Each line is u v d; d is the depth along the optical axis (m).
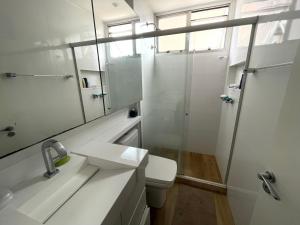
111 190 0.74
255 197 0.98
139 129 2.08
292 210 0.51
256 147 1.03
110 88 1.42
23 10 0.74
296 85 0.55
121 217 0.77
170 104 2.10
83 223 0.58
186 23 2.21
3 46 0.67
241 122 1.39
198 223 1.41
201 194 1.74
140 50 1.88
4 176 0.70
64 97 0.98
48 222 0.59
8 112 0.71
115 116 1.62
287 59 0.76
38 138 0.84
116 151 1.03
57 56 0.92
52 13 0.87
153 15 2.22
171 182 1.33
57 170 0.82
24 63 0.76
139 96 2.00
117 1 1.34
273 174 0.64
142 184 1.04
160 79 2.07
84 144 1.17
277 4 0.91
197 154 2.59
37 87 0.82
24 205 0.65
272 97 0.87
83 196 0.72
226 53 2.12
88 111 1.18
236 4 1.92
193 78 2.33
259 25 1.15
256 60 1.15
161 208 1.57
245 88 1.35
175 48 2.16
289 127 0.57
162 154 2.24
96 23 1.19
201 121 2.46
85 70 1.13
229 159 1.66
